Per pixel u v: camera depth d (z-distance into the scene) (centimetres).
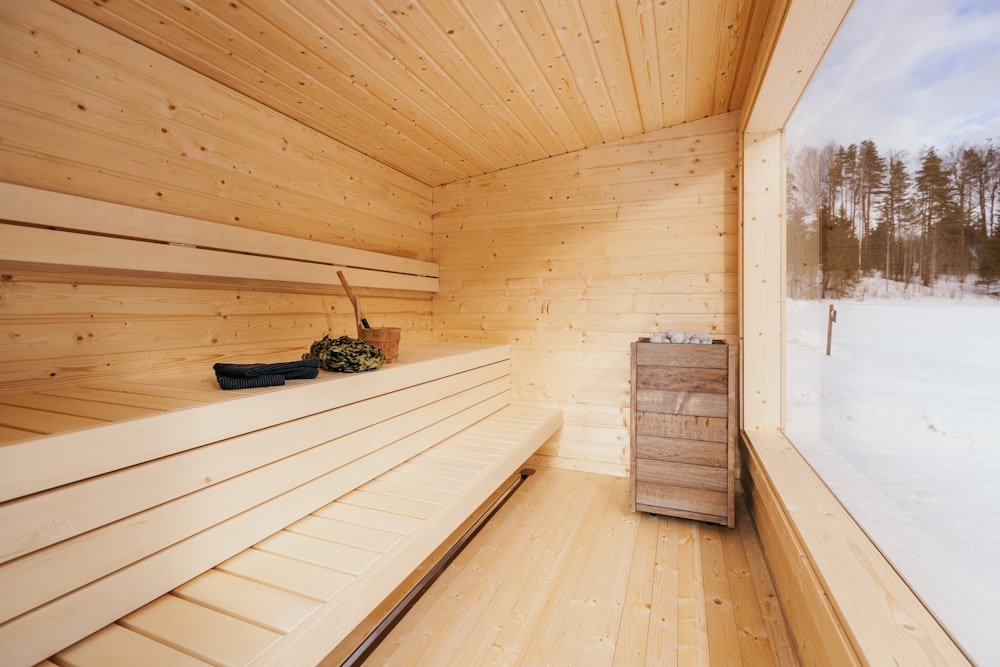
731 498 250
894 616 108
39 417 115
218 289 209
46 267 146
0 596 89
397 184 337
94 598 103
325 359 200
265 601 117
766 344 275
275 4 166
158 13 163
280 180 239
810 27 165
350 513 167
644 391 266
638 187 321
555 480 324
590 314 338
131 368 177
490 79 234
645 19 195
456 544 233
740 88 263
